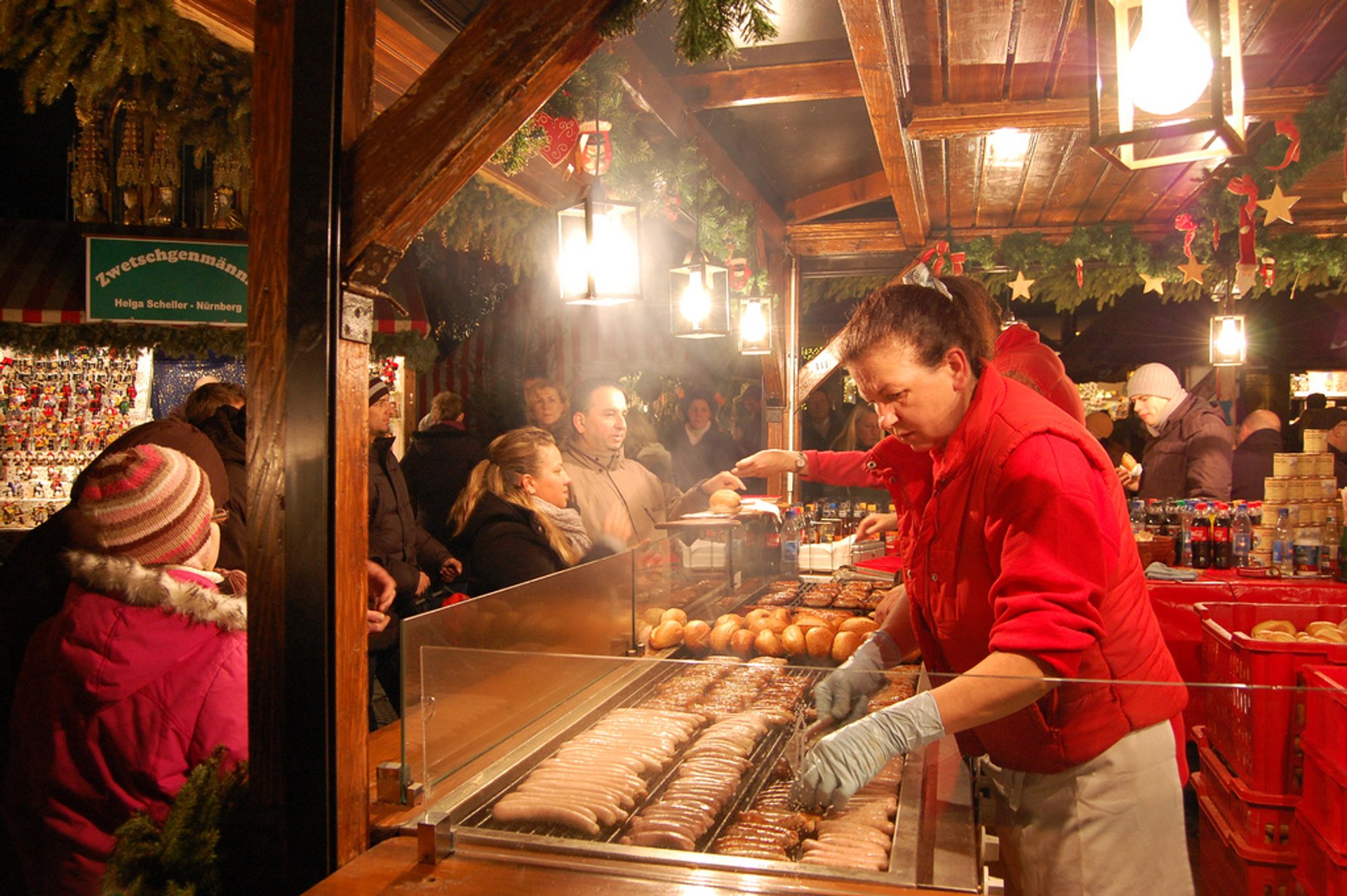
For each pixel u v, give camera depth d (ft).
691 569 11.25
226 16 7.57
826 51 12.35
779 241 20.57
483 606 6.11
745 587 12.46
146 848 5.14
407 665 5.49
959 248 21.44
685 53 6.04
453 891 4.66
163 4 7.04
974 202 19.34
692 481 24.34
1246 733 6.91
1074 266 22.11
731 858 4.84
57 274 17.22
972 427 5.69
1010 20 10.48
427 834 4.98
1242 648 9.10
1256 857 6.72
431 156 5.21
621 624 8.95
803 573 14.10
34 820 6.02
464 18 9.50
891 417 5.91
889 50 10.09
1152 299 30.17
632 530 13.44
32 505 22.71
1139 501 17.81
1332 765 6.03
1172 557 16.35
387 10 8.39
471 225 12.27
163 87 8.73
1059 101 13.04
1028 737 5.21
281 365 5.29
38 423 22.80
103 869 5.92
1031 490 5.24
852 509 18.76
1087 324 33.71
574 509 11.78
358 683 5.45
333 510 5.24
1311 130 13.11
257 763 5.32
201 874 5.11
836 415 29.73
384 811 5.65
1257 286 23.21
